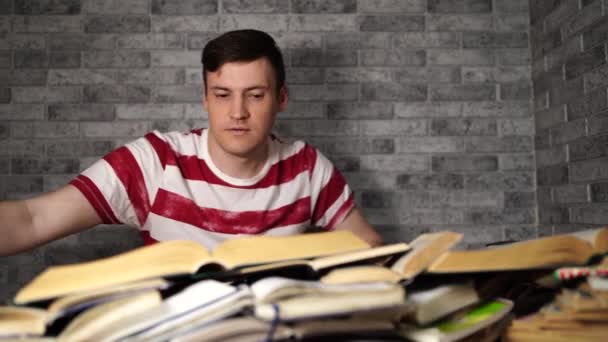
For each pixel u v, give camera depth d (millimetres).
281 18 2059
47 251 1958
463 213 2053
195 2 2039
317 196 1347
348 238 549
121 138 2010
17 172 1979
